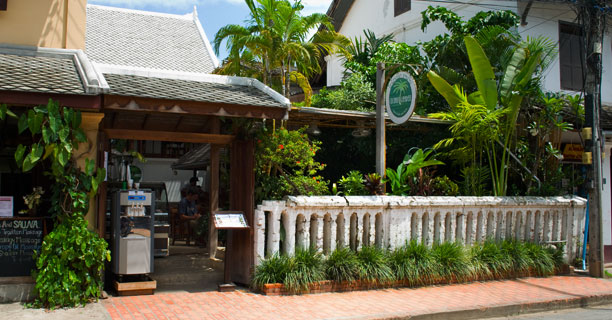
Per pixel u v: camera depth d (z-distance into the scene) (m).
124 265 7.98
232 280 8.93
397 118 9.75
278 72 13.77
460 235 10.49
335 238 9.20
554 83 15.62
